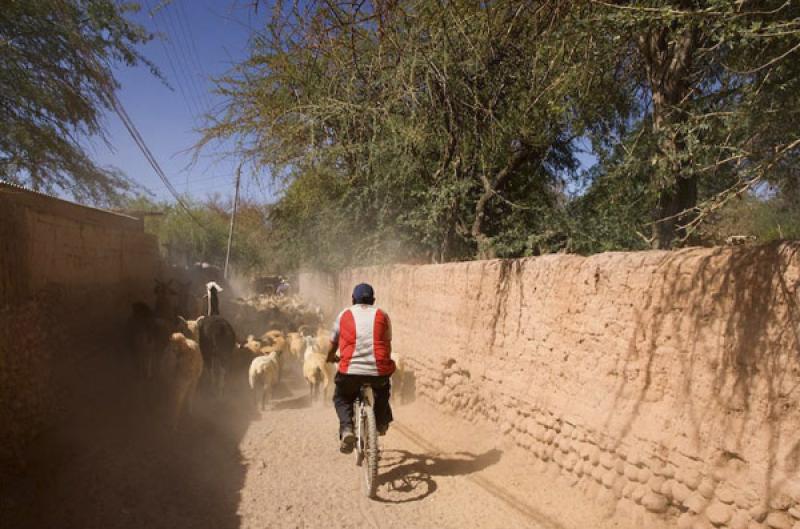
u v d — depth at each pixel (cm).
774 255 392
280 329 1636
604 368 544
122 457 668
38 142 1179
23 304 655
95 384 873
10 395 593
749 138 576
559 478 596
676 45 725
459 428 807
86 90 1220
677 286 468
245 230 4284
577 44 687
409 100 910
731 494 405
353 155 1155
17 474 572
